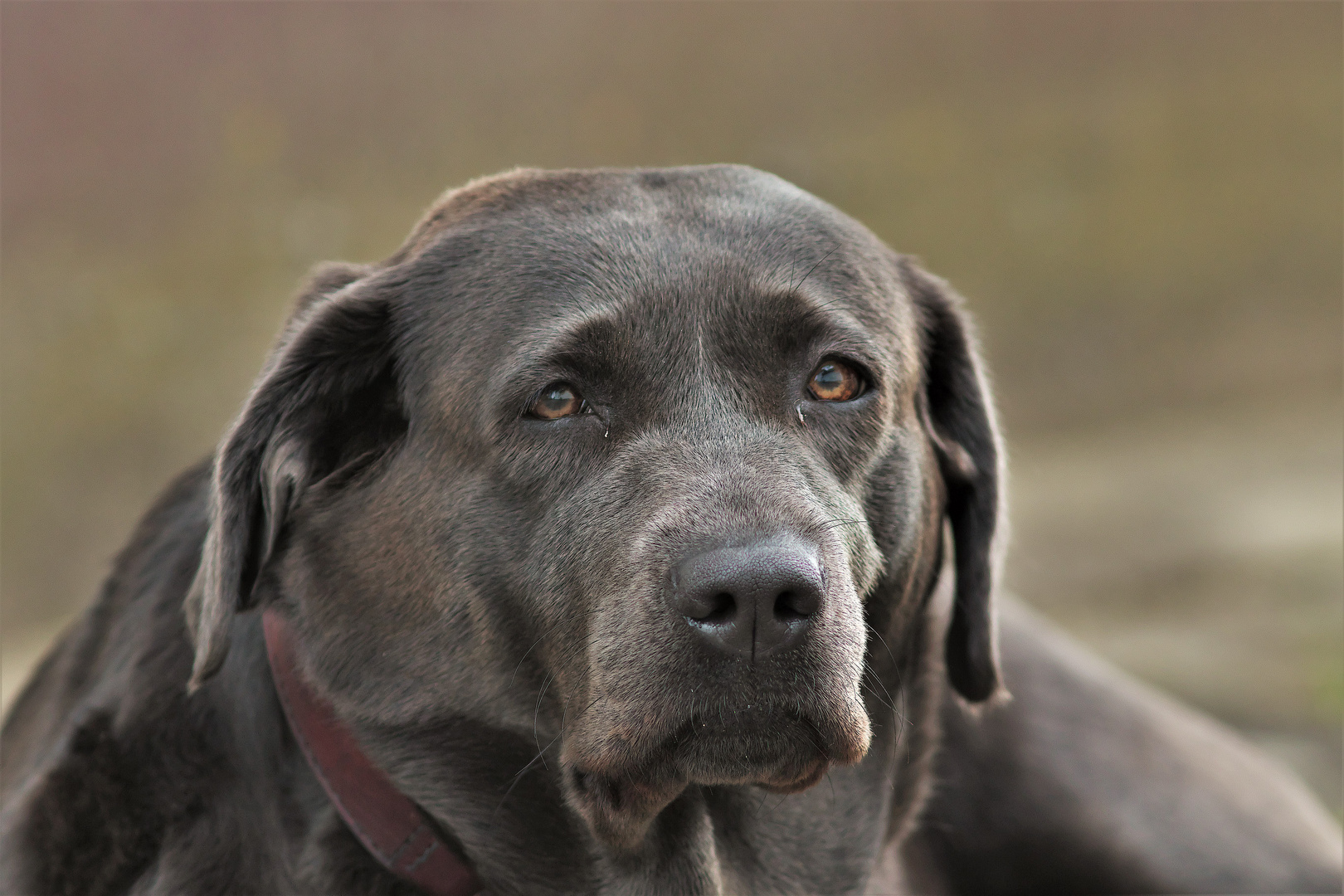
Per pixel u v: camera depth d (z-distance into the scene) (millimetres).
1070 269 36750
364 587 6809
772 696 5754
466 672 6680
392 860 6906
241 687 7066
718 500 5918
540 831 6879
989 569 7656
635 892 6902
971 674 7742
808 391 6680
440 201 7738
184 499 7930
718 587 5613
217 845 6855
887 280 7289
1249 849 9844
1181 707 10875
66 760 7043
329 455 7039
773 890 7242
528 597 6457
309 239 35906
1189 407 30656
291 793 6992
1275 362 32125
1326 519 21297
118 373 32625
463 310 6797
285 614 6973
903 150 40688
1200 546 20641
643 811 6293
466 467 6594
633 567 5961
